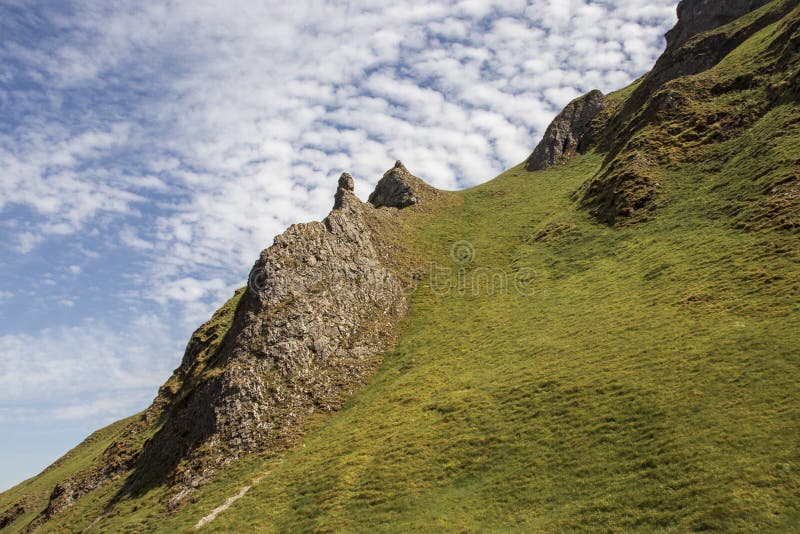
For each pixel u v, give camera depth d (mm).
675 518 28109
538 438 39000
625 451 34469
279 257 70188
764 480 28406
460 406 47062
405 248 90125
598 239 75875
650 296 54656
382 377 60531
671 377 39812
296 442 51438
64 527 54344
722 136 78750
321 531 36406
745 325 42688
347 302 69625
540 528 30453
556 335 54906
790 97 73875
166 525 43938
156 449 58062
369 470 42062
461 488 36938
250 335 61812
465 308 71625
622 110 129125
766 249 51906
